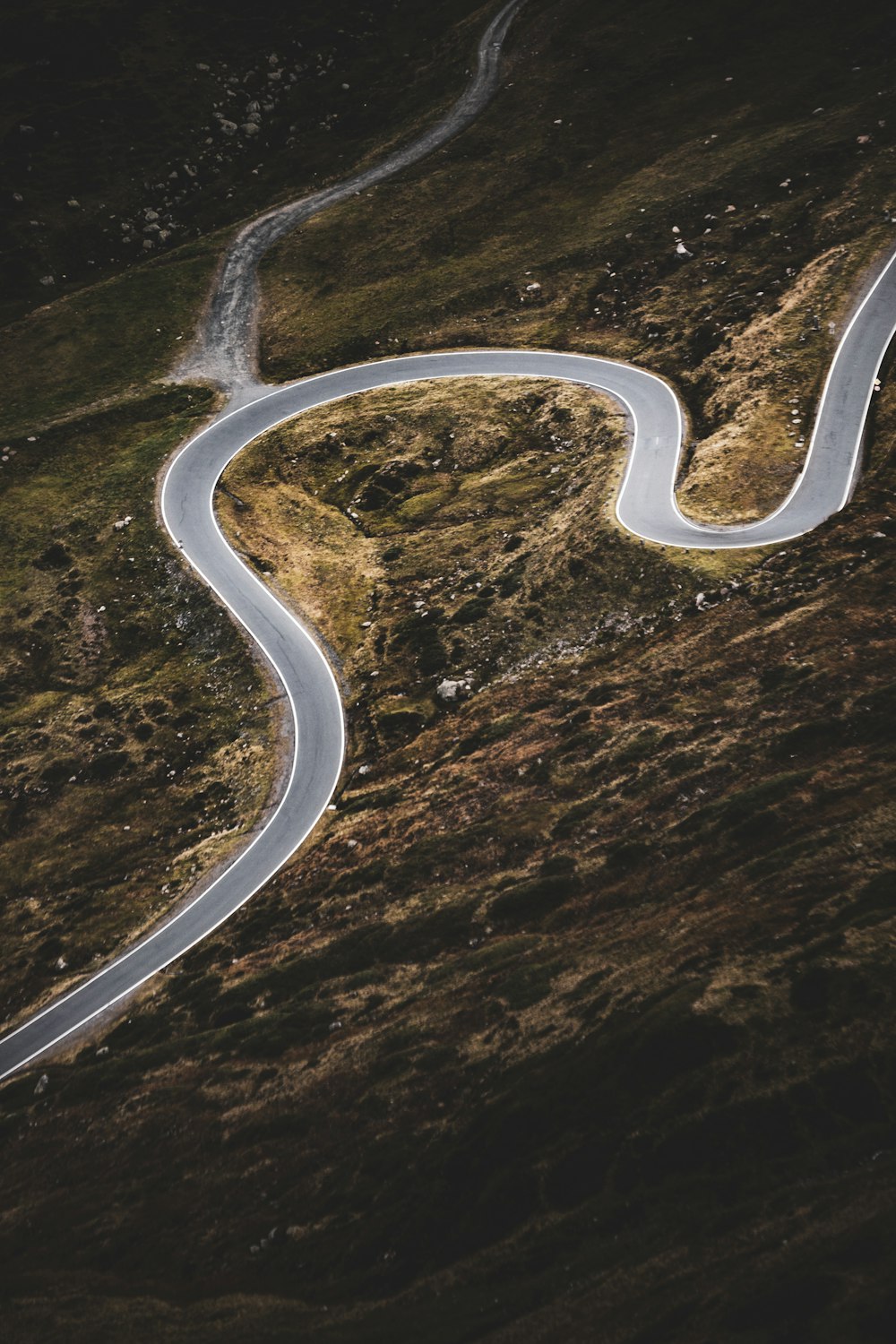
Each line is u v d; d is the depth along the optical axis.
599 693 46.97
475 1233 25.86
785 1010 26.89
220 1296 27.64
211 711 58.22
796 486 55.00
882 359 62.97
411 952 37.66
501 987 33.56
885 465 53.97
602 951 32.91
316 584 65.38
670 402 70.12
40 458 84.69
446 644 55.38
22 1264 31.91
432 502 70.38
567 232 92.94
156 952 44.91
